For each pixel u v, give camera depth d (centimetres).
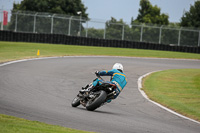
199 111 3559
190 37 14112
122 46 13338
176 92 4819
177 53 12744
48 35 12769
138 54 11294
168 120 2992
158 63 9312
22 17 13712
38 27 13812
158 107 3659
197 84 5697
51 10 18975
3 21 13638
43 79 5028
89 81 5359
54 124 2222
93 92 2966
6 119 2091
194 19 19425
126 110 3312
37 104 3047
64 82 4966
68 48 11362
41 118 2386
